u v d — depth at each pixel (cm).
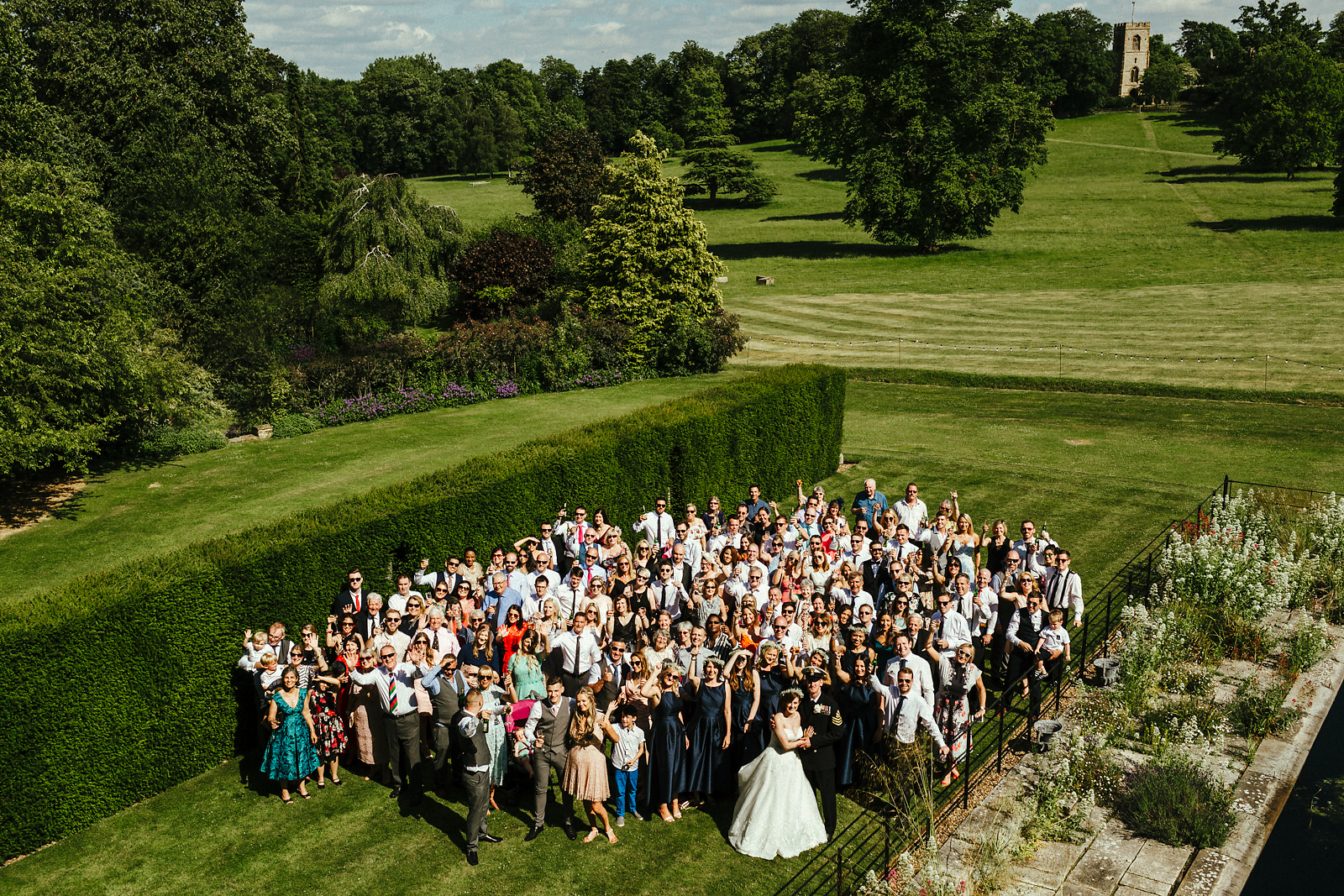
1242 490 2120
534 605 1343
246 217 4006
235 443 2816
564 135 6812
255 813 1113
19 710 1037
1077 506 2180
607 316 3916
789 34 15000
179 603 1170
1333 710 1326
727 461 2188
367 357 3195
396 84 13012
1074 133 12962
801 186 10875
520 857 1017
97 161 4181
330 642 1209
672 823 1077
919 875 923
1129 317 4744
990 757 1197
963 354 4219
